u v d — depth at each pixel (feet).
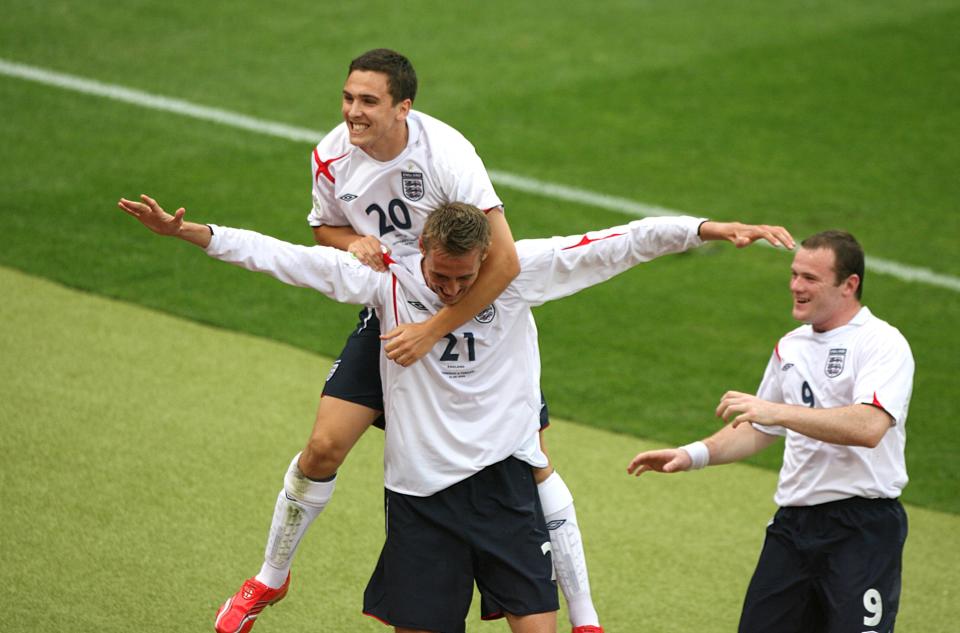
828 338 51.70
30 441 72.08
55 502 66.18
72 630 55.67
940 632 62.18
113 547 62.75
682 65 141.49
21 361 81.87
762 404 47.65
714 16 155.53
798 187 117.80
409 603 50.11
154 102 126.00
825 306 51.08
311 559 64.23
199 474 70.69
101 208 106.22
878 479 50.75
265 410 79.15
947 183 119.85
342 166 52.95
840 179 119.75
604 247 50.03
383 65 49.85
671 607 62.49
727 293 101.65
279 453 73.92
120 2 147.95
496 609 50.93
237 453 73.46
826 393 51.44
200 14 146.61
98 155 115.14
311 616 59.31
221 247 47.39
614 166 119.85
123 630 56.18
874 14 158.20
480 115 127.54
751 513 72.69
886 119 131.85
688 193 115.55
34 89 126.31
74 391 78.74
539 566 50.83
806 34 151.23
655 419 83.25
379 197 52.34
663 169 119.85
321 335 91.20
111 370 82.17
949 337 95.76
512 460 50.72
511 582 50.57
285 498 53.26
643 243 49.85
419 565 50.16
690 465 52.70
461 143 51.85
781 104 134.00
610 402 85.15
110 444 72.90
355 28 145.69
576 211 111.04
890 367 49.42
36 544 62.18
